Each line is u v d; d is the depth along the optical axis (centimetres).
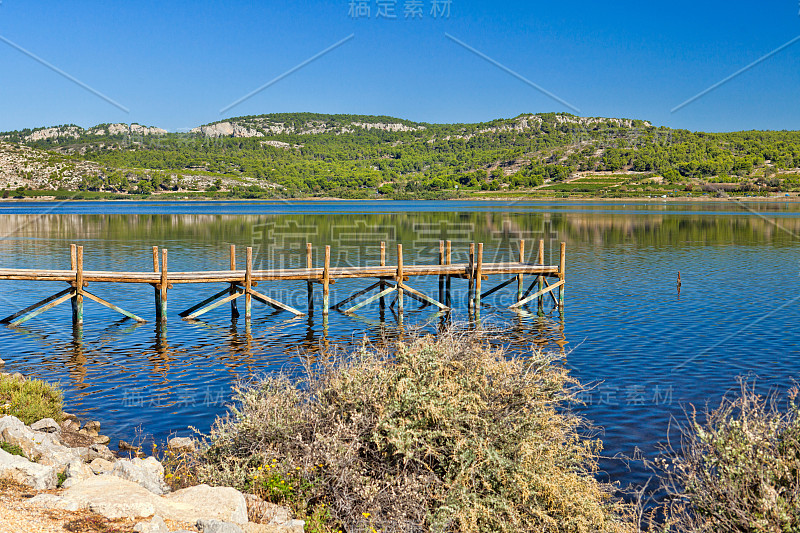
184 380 1667
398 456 799
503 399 845
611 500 991
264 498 769
